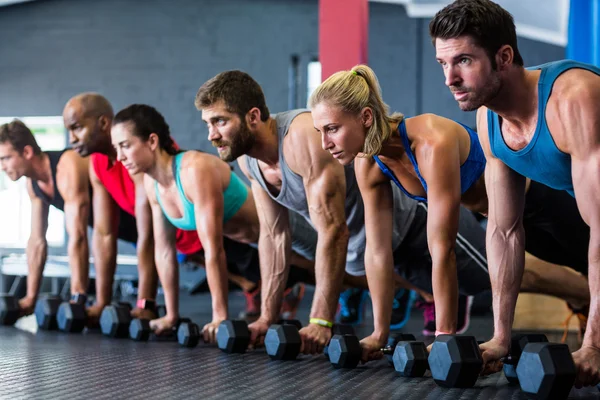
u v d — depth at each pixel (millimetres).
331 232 2543
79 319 3498
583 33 5344
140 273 3564
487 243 2061
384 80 9844
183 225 3088
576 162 1710
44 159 3871
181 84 10000
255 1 9984
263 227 2852
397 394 1786
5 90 10156
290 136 2559
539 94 1745
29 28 10141
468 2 1686
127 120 2998
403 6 9812
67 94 10070
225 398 1724
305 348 2500
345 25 4648
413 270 3152
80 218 3746
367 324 4355
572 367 1591
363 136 2080
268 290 2834
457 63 1701
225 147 2545
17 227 9750
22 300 3996
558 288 3262
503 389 1858
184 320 3258
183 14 10031
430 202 2094
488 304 4035
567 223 2750
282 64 9945
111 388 1865
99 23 10094
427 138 2086
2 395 1763
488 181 2037
